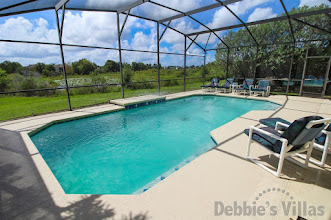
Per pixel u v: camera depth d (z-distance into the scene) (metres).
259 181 2.21
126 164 3.43
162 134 4.86
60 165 3.39
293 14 6.83
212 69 13.45
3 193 2.05
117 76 12.25
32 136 4.39
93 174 3.13
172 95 9.78
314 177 2.28
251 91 9.29
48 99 9.79
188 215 1.71
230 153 2.97
